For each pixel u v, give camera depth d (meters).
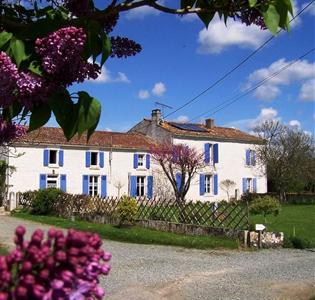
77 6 2.22
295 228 22.05
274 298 9.82
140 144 40.62
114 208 24.25
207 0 2.31
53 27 1.95
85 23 2.05
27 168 35.53
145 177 40.19
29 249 1.31
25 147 35.34
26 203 31.16
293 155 46.28
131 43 2.47
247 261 14.38
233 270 12.82
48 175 36.41
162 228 21.23
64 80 1.86
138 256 15.07
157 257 14.93
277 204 21.81
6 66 1.76
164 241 18.23
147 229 21.64
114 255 15.18
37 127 1.90
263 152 45.84
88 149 38.12
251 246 17.27
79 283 1.36
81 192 37.66
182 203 21.44
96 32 2.06
